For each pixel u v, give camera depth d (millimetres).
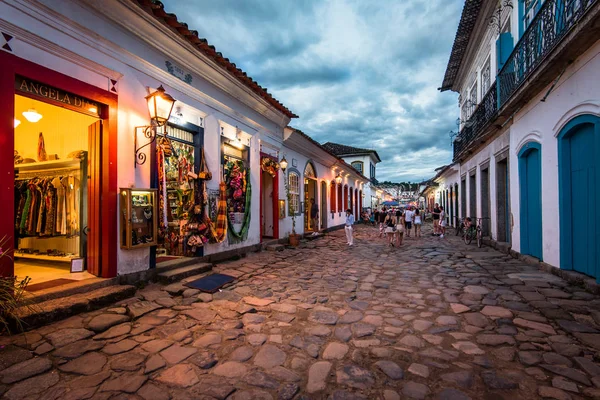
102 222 4891
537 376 2857
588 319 4148
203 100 7168
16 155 6133
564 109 6242
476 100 14141
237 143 8602
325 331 3938
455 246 12148
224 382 2779
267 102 9711
